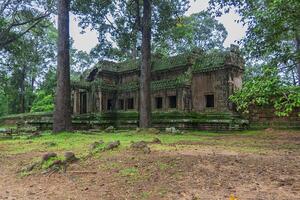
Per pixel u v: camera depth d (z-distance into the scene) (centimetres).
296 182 639
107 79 3139
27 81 5003
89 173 753
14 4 2619
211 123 2323
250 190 589
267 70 925
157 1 2359
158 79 2886
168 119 2520
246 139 1565
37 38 3381
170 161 830
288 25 1109
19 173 802
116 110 3044
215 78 2453
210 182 648
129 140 1370
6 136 1900
